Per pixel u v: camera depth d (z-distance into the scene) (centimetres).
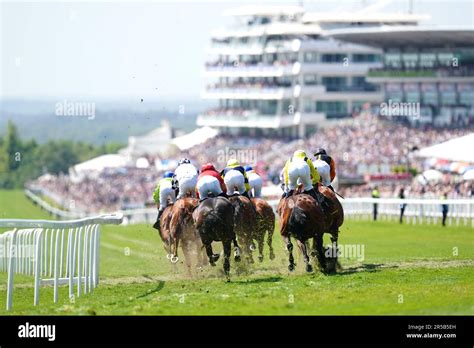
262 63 17038
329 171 4325
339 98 16975
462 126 14062
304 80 16862
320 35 17012
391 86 15550
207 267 4403
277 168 12106
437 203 6906
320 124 16800
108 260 5772
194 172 4350
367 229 6844
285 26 16850
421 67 15312
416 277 3956
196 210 3947
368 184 10481
